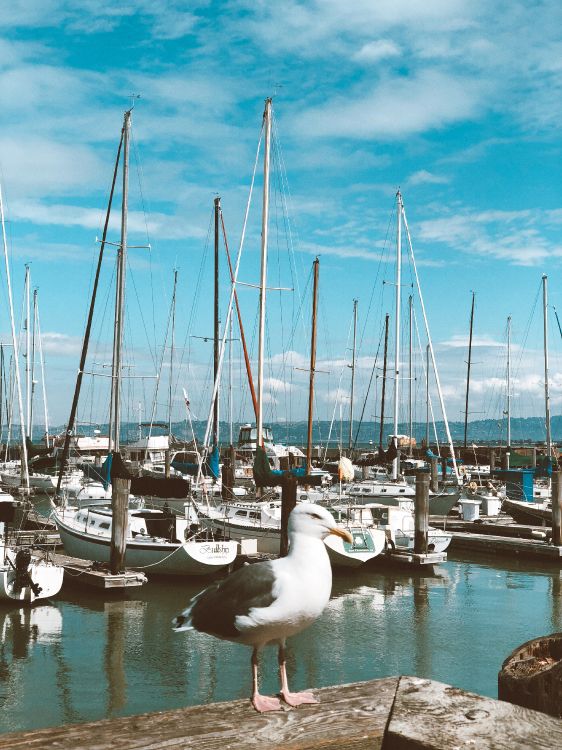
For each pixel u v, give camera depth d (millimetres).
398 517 32281
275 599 4148
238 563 27266
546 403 64250
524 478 48062
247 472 59531
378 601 23719
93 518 28062
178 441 76000
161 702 14250
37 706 13961
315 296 41656
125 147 35969
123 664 16406
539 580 27578
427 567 29328
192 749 3199
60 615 20672
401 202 51406
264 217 33875
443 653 17875
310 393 40812
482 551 34125
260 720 3510
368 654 17734
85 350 36156
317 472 54906
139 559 25266
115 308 35156
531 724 3090
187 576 25625
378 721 3477
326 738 3289
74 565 25062
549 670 4004
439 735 2963
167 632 18922
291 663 16891
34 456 47625
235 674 15891
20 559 21562
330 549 26750
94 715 13578
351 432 72000
